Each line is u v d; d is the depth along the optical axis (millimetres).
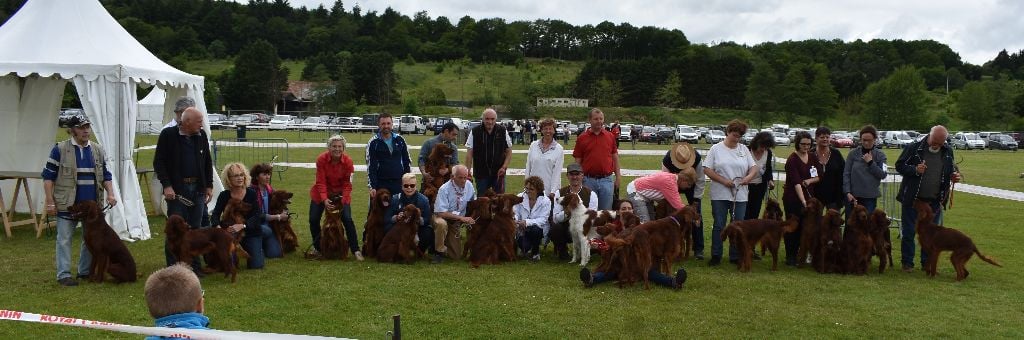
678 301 6594
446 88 114312
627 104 103188
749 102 92000
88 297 6449
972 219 12727
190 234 6922
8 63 8922
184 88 10953
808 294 6918
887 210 11500
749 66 102562
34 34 9609
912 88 82250
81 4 10227
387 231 8430
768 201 8672
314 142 37219
